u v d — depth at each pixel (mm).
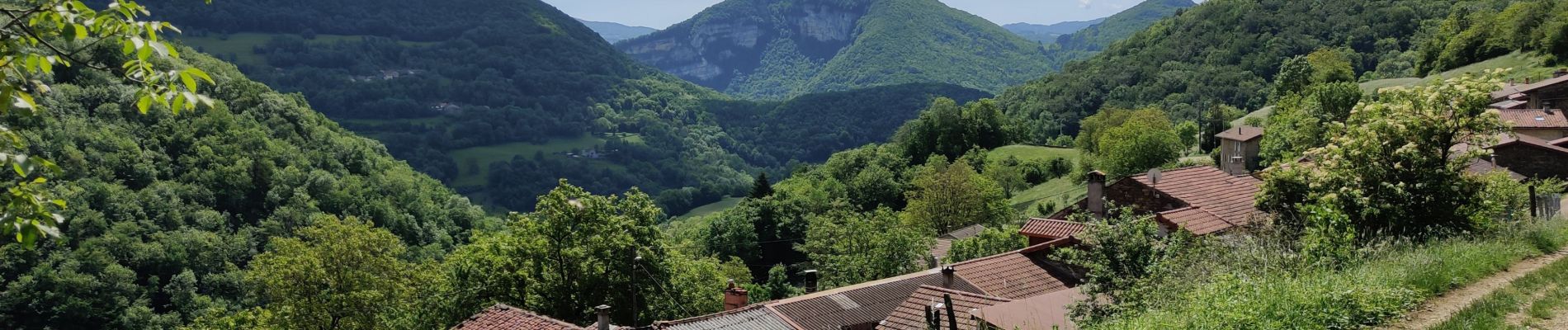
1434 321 10883
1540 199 24234
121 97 107562
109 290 74688
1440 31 119625
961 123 135625
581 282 37750
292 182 109312
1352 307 11398
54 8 6668
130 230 83750
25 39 6801
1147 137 74250
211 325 43812
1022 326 17156
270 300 42719
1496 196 19469
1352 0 179875
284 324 39438
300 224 100250
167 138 106250
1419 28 163375
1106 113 122500
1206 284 13609
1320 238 15422
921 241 52750
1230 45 181125
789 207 92750
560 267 38250
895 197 106375
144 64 6859
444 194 135625
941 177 78938
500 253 38750
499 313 28453
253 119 122688
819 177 135250
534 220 39000
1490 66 98688
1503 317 10352
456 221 124312
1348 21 173250
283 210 100938
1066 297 19281
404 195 120688
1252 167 69750
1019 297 26922
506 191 193500
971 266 28891
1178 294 14195
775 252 90375
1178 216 28203
